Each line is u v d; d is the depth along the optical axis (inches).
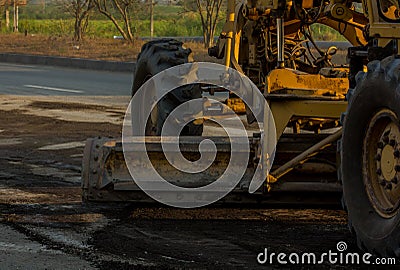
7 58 1290.6
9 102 706.8
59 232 304.2
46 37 1574.8
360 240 257.8
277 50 361.4
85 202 325.1
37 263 269.1
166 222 317.1
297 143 325.1
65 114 631.8
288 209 334.3
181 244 288.8
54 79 942.4
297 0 357.7
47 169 424.2
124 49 1280.8
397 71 241.4
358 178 264.1
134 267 264.7
